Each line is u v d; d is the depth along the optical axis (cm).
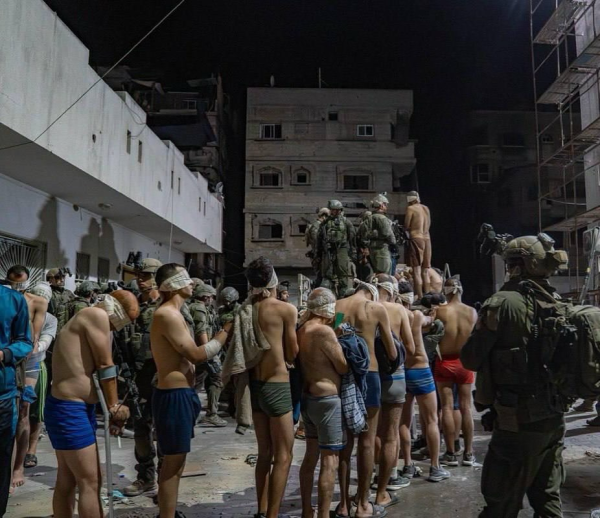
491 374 325
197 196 1988
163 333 385
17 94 829
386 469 471
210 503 479
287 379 417
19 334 388
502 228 3578
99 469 355
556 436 327
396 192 3384
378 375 459
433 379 564
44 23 905
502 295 327
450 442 598
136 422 500
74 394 352
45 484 533
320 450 405
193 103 3209
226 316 832
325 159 3344
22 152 923
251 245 3275
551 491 335
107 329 362
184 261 2509
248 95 3391
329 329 409
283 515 441
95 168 1097
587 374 304
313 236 1049
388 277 555
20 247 1123
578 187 3491
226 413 1005
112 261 1595
